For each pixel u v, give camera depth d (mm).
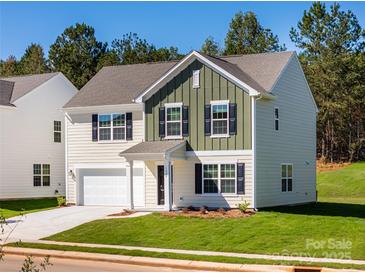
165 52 73125
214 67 31656
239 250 22234
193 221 27594
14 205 39531
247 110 30969
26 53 85562
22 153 42500
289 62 35625
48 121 44812
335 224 26016
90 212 32938
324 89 63406
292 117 36062
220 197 31375
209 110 31844
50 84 45125
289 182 35312
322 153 68250
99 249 22953
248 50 69625
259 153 31375
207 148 31828
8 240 25516
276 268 18719
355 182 54844
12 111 41906
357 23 64625
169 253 21750
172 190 32625
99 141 36312
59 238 25969
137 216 29656
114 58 70688
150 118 33625
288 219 27344
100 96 37156
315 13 65750
